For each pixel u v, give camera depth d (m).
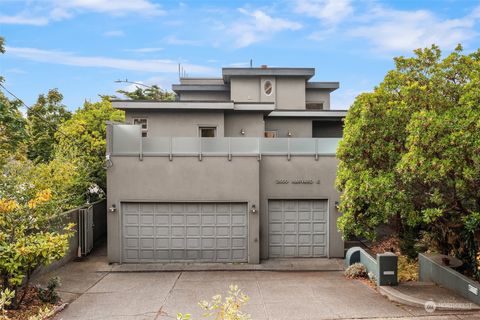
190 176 16.31
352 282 13.30
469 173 8.78
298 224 17.08
